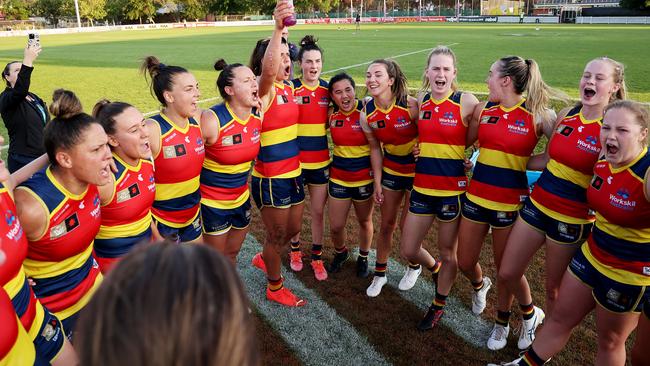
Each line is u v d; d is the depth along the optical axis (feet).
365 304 13.57
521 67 10.75
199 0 240.32
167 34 153.48
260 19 252.83
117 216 9.70
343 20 245.45
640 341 8.66
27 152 18.94
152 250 2.85
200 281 2.66
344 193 14.56
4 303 6.16
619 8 191.83
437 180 12.14
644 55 69.36
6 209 6.53
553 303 11.02
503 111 11.15
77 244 8.30
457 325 12.57
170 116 10.80
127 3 231.30
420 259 13.35
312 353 11.45
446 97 11.98
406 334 12.19
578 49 80.18
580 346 11.60
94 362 2.58
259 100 11.73
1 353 5.99
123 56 83.25
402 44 96.84
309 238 17.98
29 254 7.95
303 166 15.01
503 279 11.19
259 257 15.74
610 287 8.71
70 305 8.58
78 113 7.65
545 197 10.39
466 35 121.70
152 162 10.29
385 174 13.85
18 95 18.07
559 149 10.05
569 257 10.41
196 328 2.57
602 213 8.73
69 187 7.97
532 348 10.01
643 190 8.00
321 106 14.65
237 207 12.58
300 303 13.52
